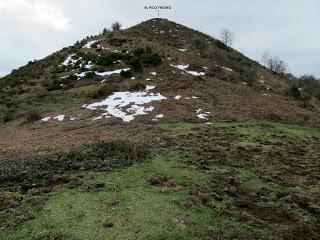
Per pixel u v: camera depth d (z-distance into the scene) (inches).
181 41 3004.4
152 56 2050.9
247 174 773.9
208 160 837.8
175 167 777.6
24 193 642.8
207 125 1212.5
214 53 2758.4
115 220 529.0
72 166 763.4
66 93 1763.0
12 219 541.3
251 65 2896.2
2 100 1777.8
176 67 2068.2
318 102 2290.8
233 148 960.9
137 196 617.9
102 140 949.2
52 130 1250.6
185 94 1547.7
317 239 555.8
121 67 2071.9
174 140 999.0
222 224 538.9
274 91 2028.8
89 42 2881.4
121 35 2987.2
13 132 1327.5
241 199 649.6
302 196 685.3
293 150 1000.9
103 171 741.3
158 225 517.0
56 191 642.2
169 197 617.6
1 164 808.3
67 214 550.3
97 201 596.1
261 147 996.6
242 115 1359.5
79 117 1380.4
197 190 652.7
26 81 2105.1
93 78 1932.8
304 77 3309.5
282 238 527.2
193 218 545.6
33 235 495.8
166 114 1312.7
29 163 796.0
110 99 1558.8
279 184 742.5
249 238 507.2
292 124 1357.0
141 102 1469.0
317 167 869.8
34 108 1609.3
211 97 1551.4
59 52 2773.1
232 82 1931.6
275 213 611.5
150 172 742.5
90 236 488.1
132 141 943.7
